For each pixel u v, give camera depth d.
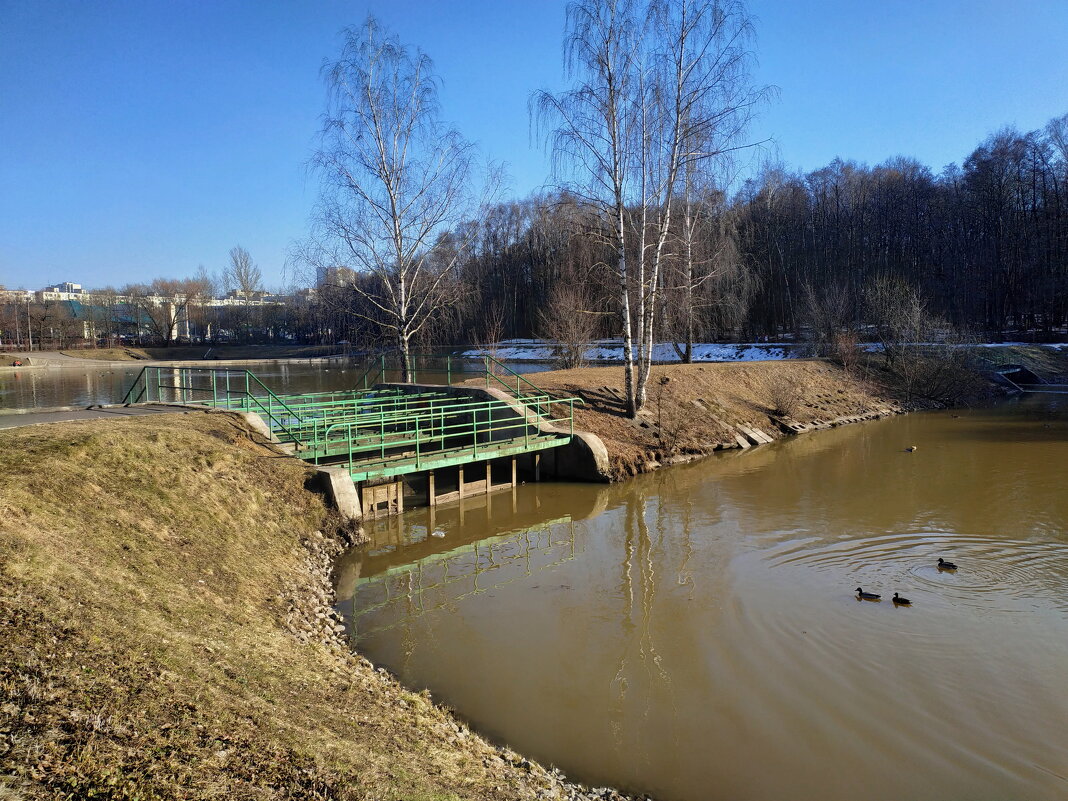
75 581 6.29
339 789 4.49
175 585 7.64
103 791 3.70
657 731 6.98
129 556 7.79
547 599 10.42
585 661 8.45
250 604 8.38
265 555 10.25
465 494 16.31
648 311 22.59
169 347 83.50
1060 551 11.77
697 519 14.44
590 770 6.39
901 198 60.44
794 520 14.09
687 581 10.93
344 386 40.81
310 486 12.77
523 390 21.66
